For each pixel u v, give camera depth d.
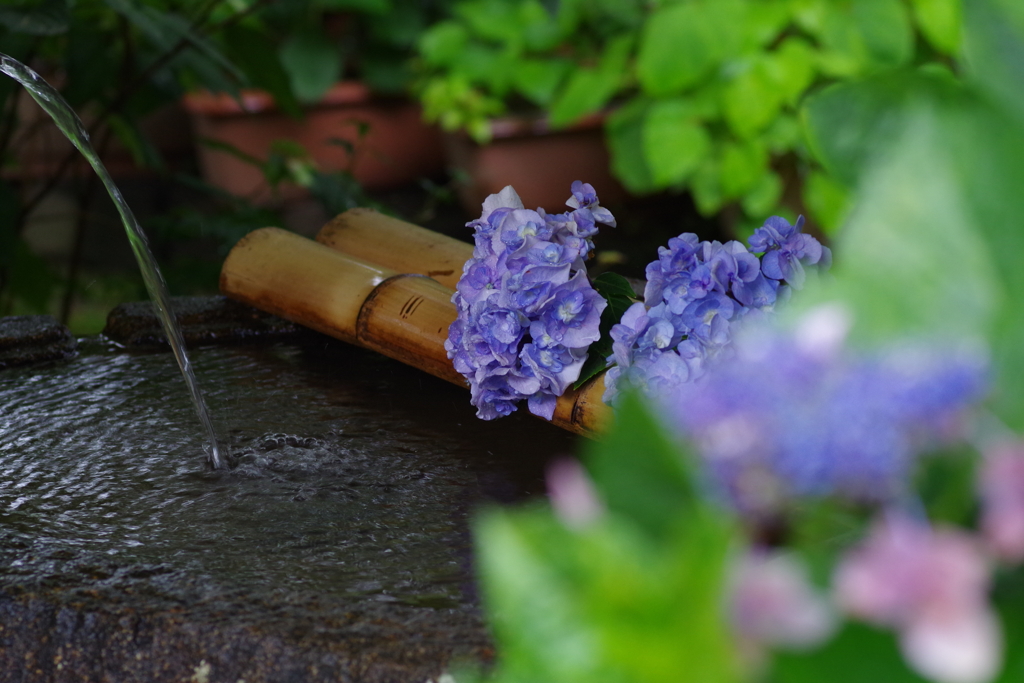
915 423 1.32
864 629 1.26
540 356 2.41
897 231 1.47
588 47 5.82
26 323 2.82
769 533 1.40
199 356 2.79
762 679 1.28
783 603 1.21
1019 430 1.36
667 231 5.45
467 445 2.51
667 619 1.21
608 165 5.70
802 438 1.30
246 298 2.80
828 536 1.37
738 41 4.53
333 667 2.15
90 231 5.85
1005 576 1.33
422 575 2.26
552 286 2.39
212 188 3.76
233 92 3.43
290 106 3.88
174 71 3.84
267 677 2.17
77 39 3.42
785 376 1.36
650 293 2.35
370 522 2.35
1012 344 1.41
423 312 2.62
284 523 2.35
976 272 1.44
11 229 3.18
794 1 4.53
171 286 3.62
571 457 2.48
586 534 1.28
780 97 4.49
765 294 2.33
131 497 2.41
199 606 2.21
